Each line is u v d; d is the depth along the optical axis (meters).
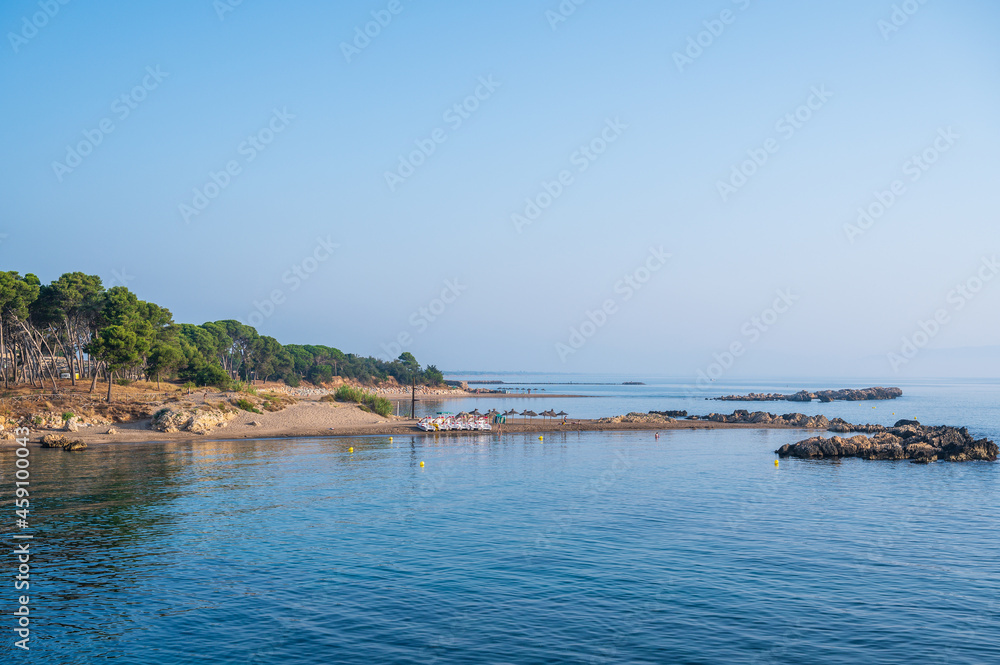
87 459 62.03
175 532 34.47
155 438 79.94
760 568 28.62
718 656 19.89
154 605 24.08
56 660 19.61
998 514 40.09
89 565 28.72
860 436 74.00
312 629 21.92
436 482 50.88
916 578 27.34
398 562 29.41
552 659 19.64
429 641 20.95
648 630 21.88
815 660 19.66
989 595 25.34
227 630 21.84
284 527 35.78
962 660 19.70
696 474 56.09
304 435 88.75
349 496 44.72
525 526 36.25
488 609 23.73
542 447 77.62
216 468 57.00
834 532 35.16
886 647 20.59
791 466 62.22
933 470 60.34
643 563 29.36
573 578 27.20
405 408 184.88
